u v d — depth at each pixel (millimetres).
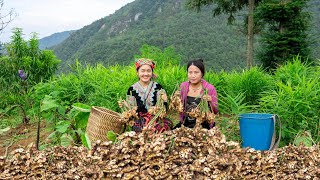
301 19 16484
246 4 21578
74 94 6590
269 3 16703
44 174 2957
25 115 7129
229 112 5977
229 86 7109
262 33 18641
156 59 13203
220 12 22625
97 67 7699
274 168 3021
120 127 4508
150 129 3152
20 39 10391
